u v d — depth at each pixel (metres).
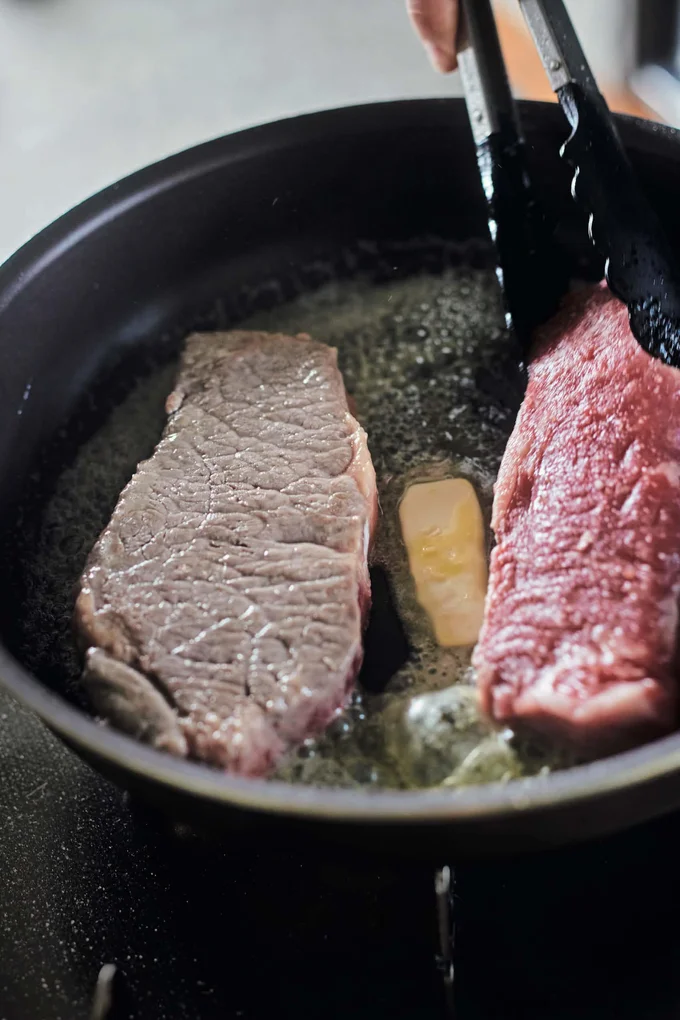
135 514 0.49
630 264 0.49
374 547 0.51
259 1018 0.43
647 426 0.48
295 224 0.58
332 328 0.58
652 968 0.43
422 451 0.54
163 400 0.56
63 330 0.54
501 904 0.44
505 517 0.48
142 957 0.44
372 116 0.56
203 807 0.39
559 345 0.53
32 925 0.45
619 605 0.44
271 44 0.95
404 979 0.43
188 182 0.55
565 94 0.49
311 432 0.51
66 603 0.50
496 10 0.77
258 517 0.48
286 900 0.45
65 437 0.54
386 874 0.45
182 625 0.45
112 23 1.02
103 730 0.40
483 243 0.60
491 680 0.44
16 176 0.83
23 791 0.48
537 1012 0.42
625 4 0.68
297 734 0.44
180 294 0.58
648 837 0.45
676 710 0.43
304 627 0.45
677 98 0.67
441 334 0.58
